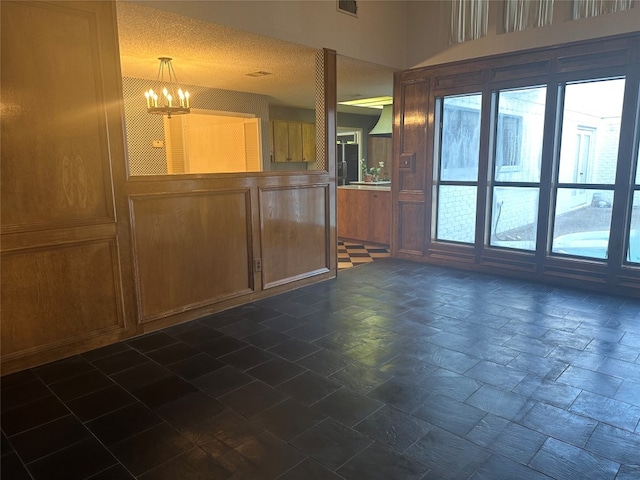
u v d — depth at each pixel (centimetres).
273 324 338
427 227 534
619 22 374
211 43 388
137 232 310
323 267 461
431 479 173
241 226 376
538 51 421
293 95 715
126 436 202
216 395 237
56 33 260
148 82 584
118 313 306
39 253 267
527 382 246
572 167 426
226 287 372
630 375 252
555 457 184
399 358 278
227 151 773
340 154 1035
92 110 279
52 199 268
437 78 496
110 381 254
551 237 448
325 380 251
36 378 257
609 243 404
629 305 373
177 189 326
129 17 315
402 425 208
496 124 470
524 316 349
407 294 411
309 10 400
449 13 477
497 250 479
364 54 463
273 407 224
